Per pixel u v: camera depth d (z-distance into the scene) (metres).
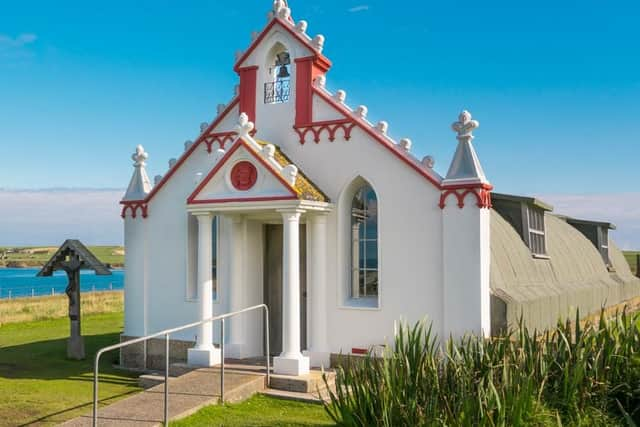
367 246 14.35
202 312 14.28
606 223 28.14
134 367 16.38
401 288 13.52
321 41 14.66
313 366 14.03
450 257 12.91
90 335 24.03
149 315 16.39
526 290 16.05
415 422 7.88
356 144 14.12
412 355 9.20
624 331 10.06
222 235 15.55
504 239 16.94
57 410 11.60
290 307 12.99
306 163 14.66
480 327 12.58
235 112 15.78
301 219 14.56
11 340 22.09
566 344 9.52
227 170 13.94
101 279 124.12
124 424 9.67
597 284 24.16
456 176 12.94
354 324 13.95
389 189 13.73
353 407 8.63
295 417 10.59
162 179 16.36
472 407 7.73
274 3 15.22
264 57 15.32
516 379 8.32
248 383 11.98
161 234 16.42
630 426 7.62
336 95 14.46
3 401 12.27
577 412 8.60
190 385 11.87
